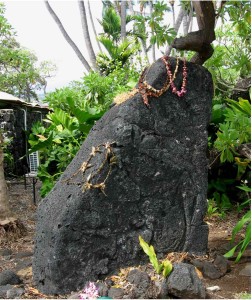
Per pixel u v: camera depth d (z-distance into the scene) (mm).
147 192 3209
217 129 5789
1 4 8000
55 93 8164
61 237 2916
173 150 3305
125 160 3113
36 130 7434
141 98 3197
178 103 3326
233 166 5887
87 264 3000
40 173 6438
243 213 5504
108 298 2684
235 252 3701
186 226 3385
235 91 5770
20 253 4008
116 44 12797
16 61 11117
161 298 2771
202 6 3240
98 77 7895
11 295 2939
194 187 3393
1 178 4781
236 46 5703
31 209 6602
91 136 3402
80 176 3092
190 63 3352
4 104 9172
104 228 3055
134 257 3170
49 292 2975
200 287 2812
